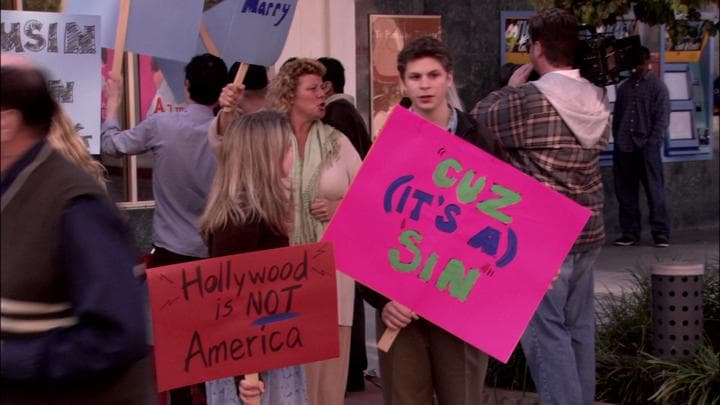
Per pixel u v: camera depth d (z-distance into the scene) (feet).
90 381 26.81
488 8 103.71
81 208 25.90
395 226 41.98
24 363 25.57
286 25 54.54
